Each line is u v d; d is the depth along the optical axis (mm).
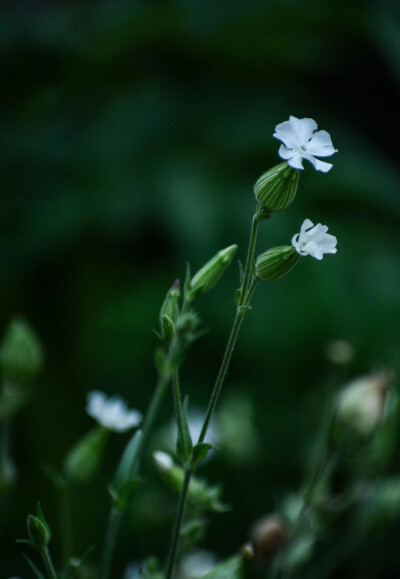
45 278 1071
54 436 1051
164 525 863
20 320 786
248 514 950
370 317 1006
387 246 1069
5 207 1062
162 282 1055
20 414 1045
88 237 1062
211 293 1035
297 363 1011
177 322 664
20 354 781
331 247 619
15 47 1118
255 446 870
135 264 1089
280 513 789
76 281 1076
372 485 789
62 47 1123
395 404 778
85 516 974
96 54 1125
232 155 1084
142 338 1045
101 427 747
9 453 1032
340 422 727
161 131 1102
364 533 796
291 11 1112
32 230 1041
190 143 1096
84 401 1065
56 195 1063
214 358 1036
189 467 628
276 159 1090
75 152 1096
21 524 971
